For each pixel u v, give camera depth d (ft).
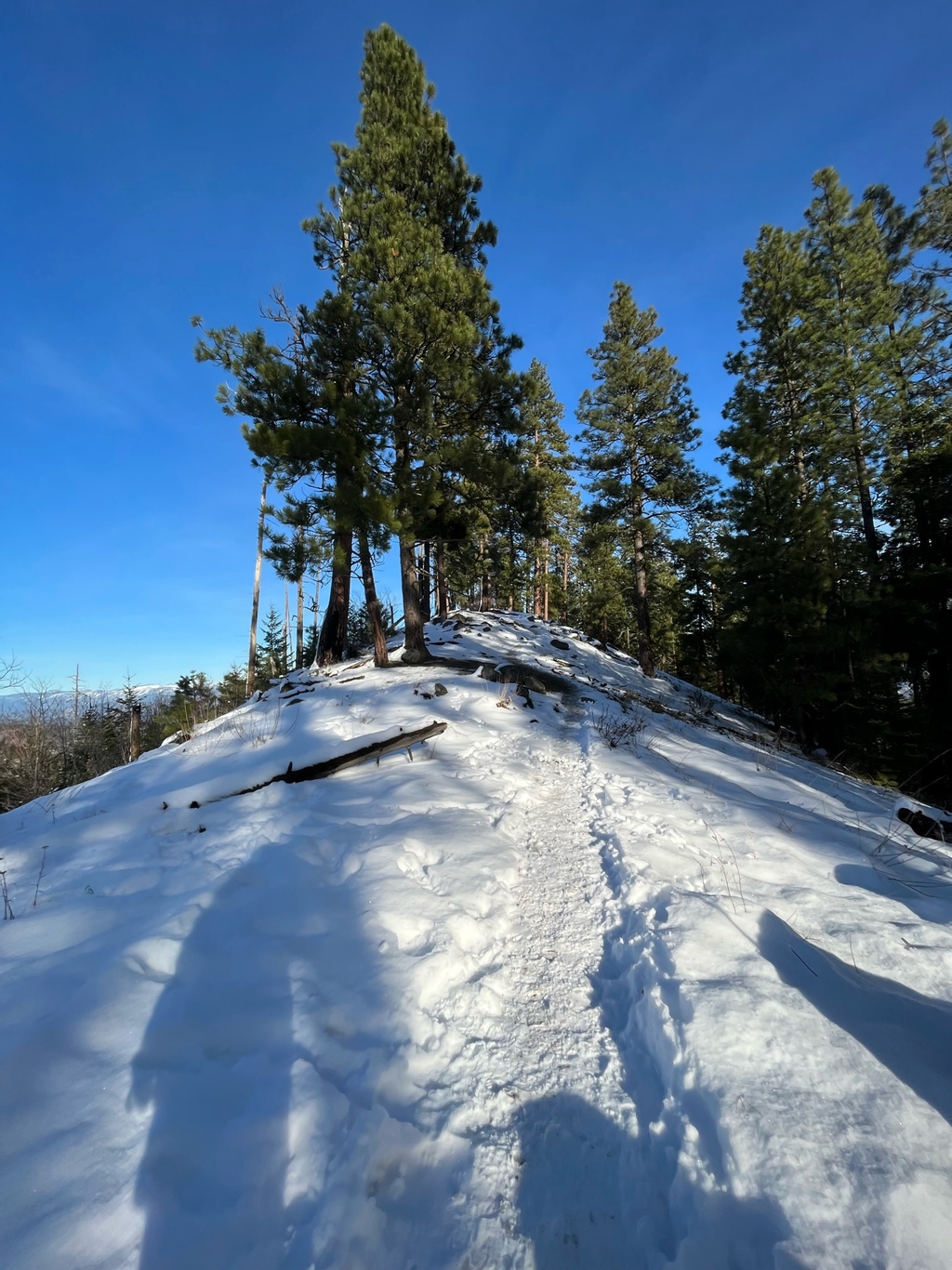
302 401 36.17
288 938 10.66
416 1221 6.23
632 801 18.29
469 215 44.80
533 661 53.93
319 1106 7.13
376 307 35.09
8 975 9.92
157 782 23.44
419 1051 8.33
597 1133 7.32
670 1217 6.28
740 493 46.39
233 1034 8.38
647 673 66.23
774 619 44.57
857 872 13.60
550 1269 5.83
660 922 10.93
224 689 107.34
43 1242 5.63
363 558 39.93
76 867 14.92
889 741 45.09
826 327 56.18
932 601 45.68
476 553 72.90
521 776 21.57
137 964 9.78
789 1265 5.31
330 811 17.20
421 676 39.47
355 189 42.52
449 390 38.63
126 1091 7.36
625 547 71.15
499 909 12.32
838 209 59.62
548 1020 9.27
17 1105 7.07
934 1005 8.75
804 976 9.09
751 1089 7.04
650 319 68.64
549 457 95.04
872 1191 5.79
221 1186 6.36
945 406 50.39
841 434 54.49
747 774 23.34
